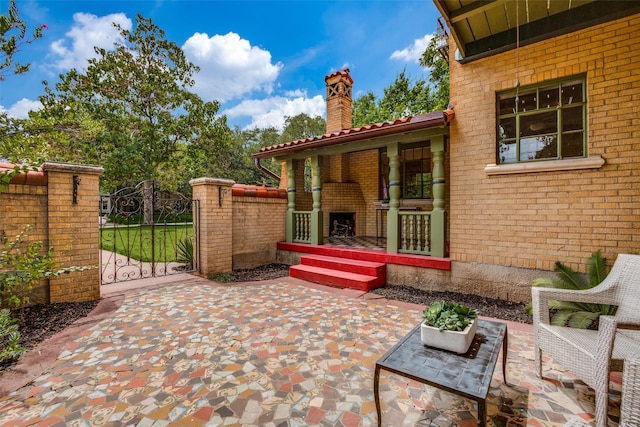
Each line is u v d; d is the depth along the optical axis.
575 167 4.01
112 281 5.85
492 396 2.29
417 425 1.99
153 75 18.23
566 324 3.31
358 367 2.75
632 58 3.70
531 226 4.37
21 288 3.81
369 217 9.12
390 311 4.25
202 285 5.72
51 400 2.27
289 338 3.37
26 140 3.98
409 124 5.10
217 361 2.86
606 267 3.84
